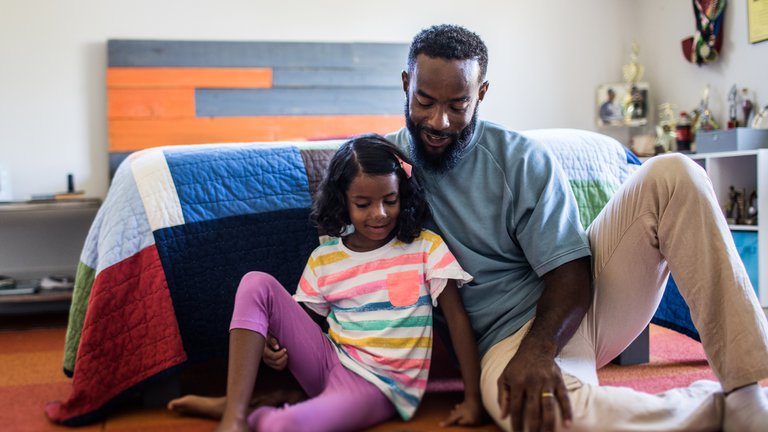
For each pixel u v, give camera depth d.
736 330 1.01
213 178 1.43
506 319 1.25
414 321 1.23
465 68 1.20
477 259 1.29
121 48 3.20
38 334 2.39
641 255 1.17
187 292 1.37
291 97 3.37
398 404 1.21
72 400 1.27
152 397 1.38
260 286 1.16
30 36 3.15
